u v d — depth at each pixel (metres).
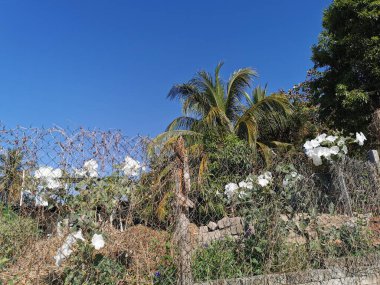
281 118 13.68
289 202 4.73
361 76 12.43
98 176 3.78
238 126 13.53
